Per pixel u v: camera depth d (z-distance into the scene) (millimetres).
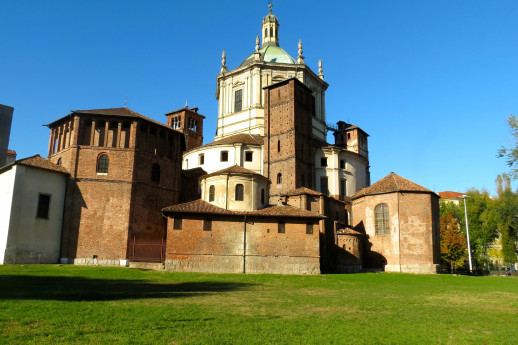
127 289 28047
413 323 18391
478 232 82312
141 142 54375
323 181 69750
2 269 37812
